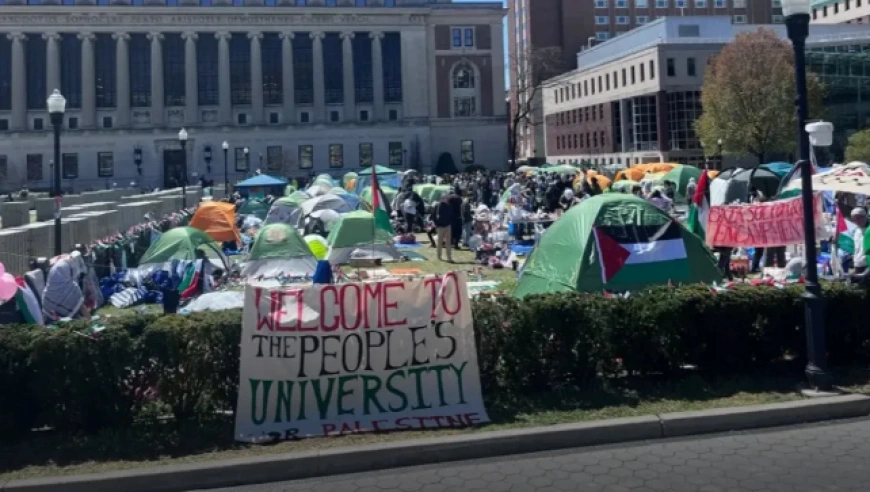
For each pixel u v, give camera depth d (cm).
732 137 5697
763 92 5572
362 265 2166
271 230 2058
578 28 11000
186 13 8156
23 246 1819
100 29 8075
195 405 809
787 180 1570
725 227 1490
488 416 809
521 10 11638
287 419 793
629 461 702
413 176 5312
